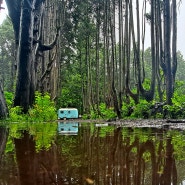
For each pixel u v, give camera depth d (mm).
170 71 14961
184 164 2082
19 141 3756
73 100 43844
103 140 3834
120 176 1694
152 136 4473
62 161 2152
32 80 13805
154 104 15656
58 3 27375
